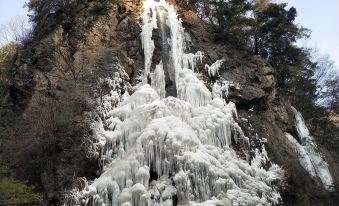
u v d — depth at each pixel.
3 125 23.78
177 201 17.84
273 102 27.20
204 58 25.67
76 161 20.14
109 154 19.78
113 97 22.33
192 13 30.00
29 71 25.34
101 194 17.89
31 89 24.48
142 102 21.42
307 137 29.81
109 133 20.05
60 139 20.84
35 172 20.61
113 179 18.19
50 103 22.11
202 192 17.94
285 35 32.22
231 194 17.94
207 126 20.80
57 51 25.44
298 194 22.77
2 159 21.47
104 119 21.33
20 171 20.77
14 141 21.86
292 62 33.69
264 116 25.44
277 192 20.52
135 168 18.36
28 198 18.86
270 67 28.03
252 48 31.16
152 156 18.75
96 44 25.59
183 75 23.81
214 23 31.19
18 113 24.38
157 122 19.58
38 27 28.45
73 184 19.03
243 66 26.47
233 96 24.36
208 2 30.28
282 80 32.47
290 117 29.72
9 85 26.66
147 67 24.36
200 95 22.75
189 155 18.45
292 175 23.25
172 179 18.42
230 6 29.80
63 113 21.39
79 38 25.98
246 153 21.64
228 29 28.83
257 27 31.16
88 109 21.59
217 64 25.25
